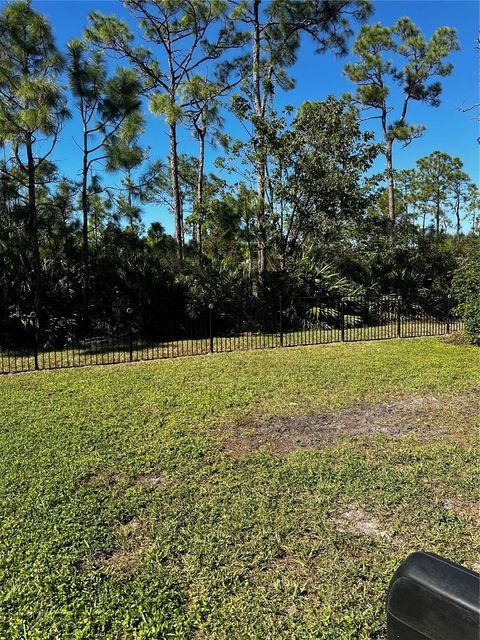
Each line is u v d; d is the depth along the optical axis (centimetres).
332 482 354
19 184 1152
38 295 1108
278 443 440
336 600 232
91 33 1466
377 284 1603
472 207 3784
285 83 1758
